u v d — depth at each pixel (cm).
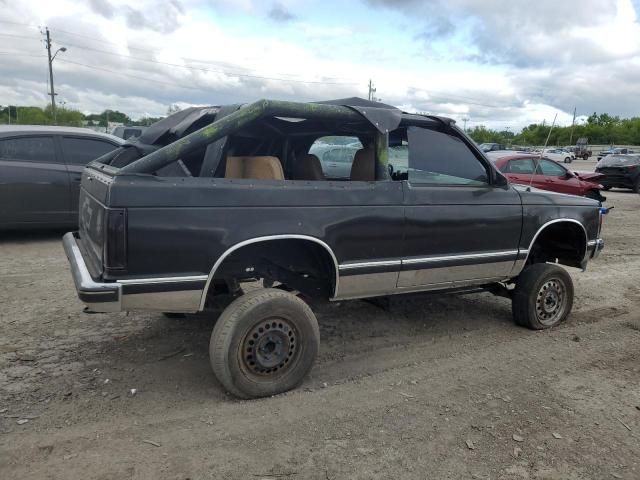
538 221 495
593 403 377
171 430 321
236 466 289
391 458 302
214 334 348
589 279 742
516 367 434
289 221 357
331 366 423
